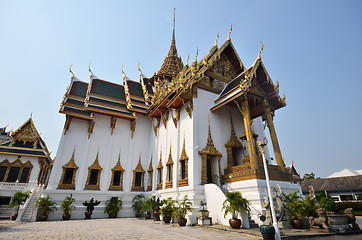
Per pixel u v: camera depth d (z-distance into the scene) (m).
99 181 17.09
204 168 12.71
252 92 13.12
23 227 10.19
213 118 14.59
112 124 18.91
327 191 29.22
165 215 11.95
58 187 15.91
